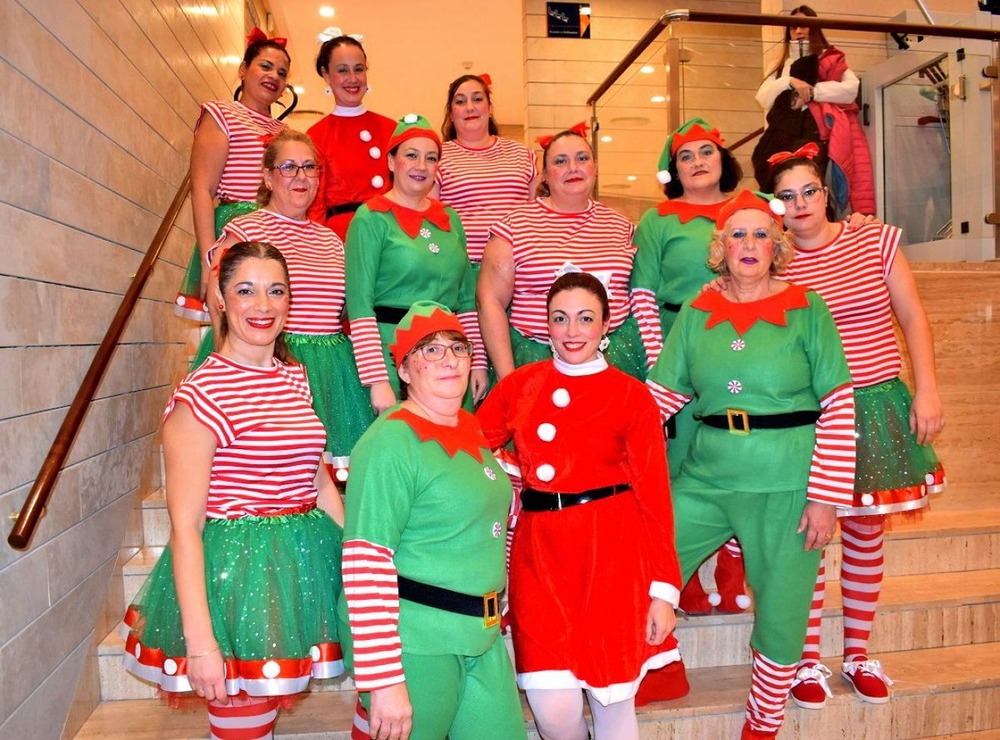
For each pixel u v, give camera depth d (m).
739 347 2.27
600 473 2.06
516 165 3.18
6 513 2.01
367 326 2.43
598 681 1.92
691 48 4.88
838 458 2.18
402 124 2.54
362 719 1.99
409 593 1.77
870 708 2.60
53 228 2.38
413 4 7.93
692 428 2.65
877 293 2.52
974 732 2.67
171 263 3.69
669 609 2.03
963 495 3.69
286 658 1.77
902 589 3.08
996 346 3.72
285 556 1.84
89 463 2.58
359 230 2.48
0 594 1.94
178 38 4.09
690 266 2.64
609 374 2.11
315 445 1.91
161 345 3.48
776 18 4.52
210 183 3.08
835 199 4.45
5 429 2.03
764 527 2.26
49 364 2.32
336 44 3.21
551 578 2.01
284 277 1.92
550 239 2.62
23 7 2.22
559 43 7.16
